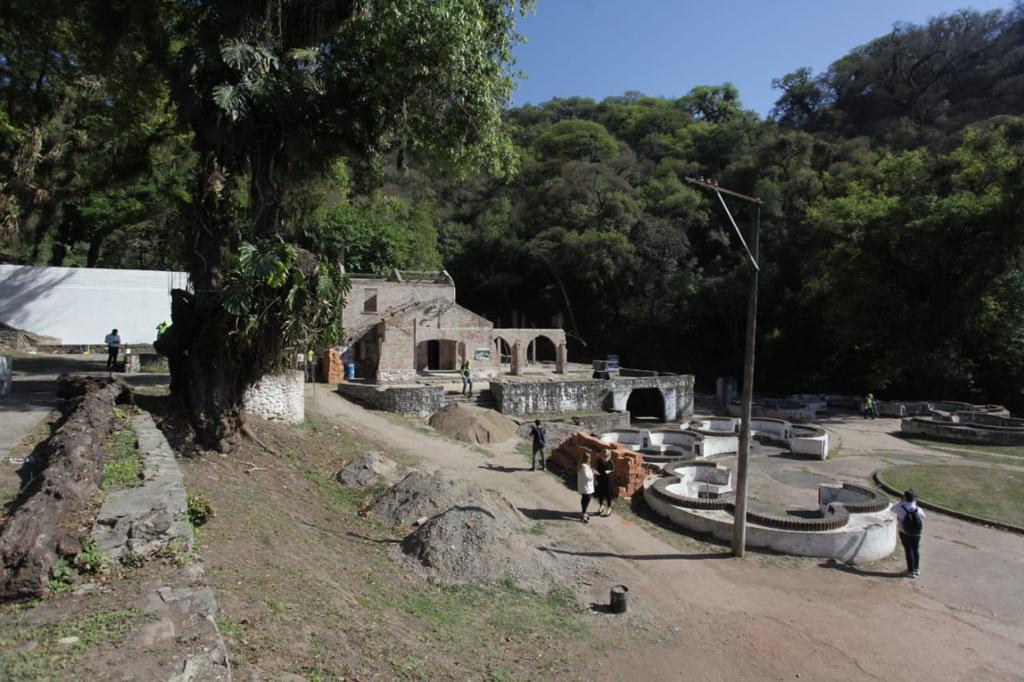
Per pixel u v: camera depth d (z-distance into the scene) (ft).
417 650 23.52
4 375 46.57
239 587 22.33
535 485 58.29
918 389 132.26
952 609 36.24
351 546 33.68
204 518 27.71
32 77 70.74
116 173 69.67
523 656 26.17
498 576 33.47
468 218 225.76
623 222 178.91
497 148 53.67
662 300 179.73
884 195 132.36
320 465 48.88
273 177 46.06
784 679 27.86
